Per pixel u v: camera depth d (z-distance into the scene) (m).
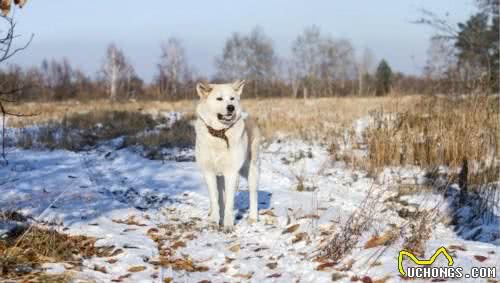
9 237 4.75
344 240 4.74
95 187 8.16
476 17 15.48
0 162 10.31
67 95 46.28
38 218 5.80
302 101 25.53
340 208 6.73
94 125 16.92
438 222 6.12
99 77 52.44
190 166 10.50
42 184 8.11
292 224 5.91
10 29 4.02
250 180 6.43
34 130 15.05
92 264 4.43
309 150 11.34
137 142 13.20
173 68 52.16
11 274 3.88
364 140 11.50
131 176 9.51
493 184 7.28
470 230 5.80
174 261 4.64
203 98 5.93
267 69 60.19
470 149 8.63
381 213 6.47
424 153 9.17
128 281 4.06
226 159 5.87
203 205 7.26
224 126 5.77
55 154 11.96
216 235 5.70
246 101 27.08
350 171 9.35
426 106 12.16
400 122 10.67
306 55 56.56
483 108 10.00
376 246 4.74
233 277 4.32
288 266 4.50
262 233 5.68
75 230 5.45
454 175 7.76
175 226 6.07
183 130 14.64
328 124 14.21
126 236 5.37
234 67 60.56
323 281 4.04
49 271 4.05
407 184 7.96
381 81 37.53
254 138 6.45
